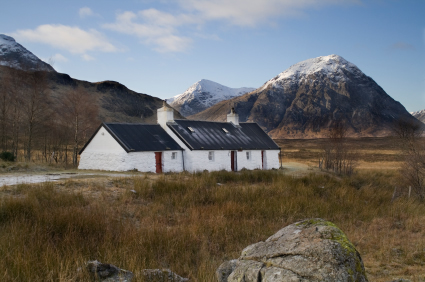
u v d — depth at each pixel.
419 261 9.66
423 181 22.95
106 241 9.77
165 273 7.41
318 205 16.80
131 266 7.84
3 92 40.38
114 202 15.09
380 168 42.75
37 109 38.31
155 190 18.08
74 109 45.28
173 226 12.31
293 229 6.20
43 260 7.82
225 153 35.28
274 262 5.42
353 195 19.91
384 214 16.14
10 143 48.41
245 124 43.59
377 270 9.03
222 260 9.56
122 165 28.84
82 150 32.09
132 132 31.64
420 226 13.69
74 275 6.73
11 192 15.04
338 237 5.50
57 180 19.83
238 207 15.15
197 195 17.58
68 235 9.80
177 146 33.06
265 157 40.22
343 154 39.97
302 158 62.38
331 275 4.83
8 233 9.35
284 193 18.98
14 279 6.74
